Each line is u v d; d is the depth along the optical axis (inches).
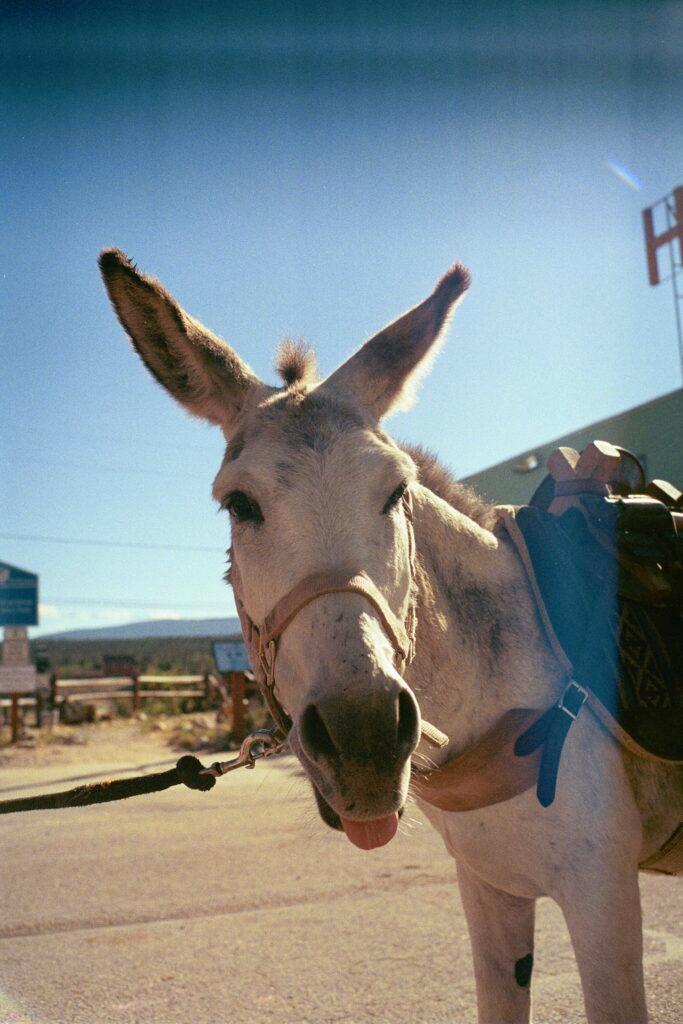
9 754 264.8
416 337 46.3
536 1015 63.3
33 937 85.7
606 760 41.8
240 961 77.0
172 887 103.2
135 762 241.4
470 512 49.0
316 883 102.8
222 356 45.6
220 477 40.7
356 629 34.9
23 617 306.5
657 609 46.4
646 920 83.2
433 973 72.2
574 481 49.4
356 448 39.6
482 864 43.9
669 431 306.2
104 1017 66.0
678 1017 60.9
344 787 32.9
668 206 367.9
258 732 43.6
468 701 43.2
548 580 45.4
